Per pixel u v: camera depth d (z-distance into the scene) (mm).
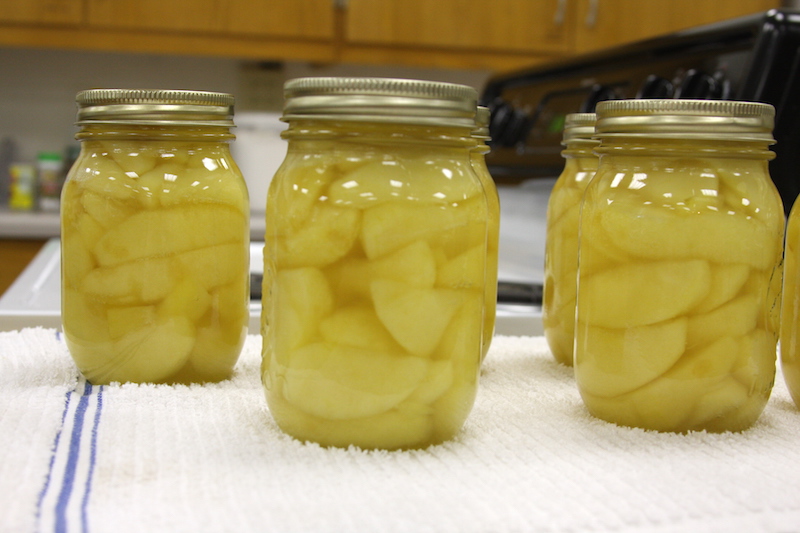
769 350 372
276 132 1683
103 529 262
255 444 335
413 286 325
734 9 1762
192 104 400
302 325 332
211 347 419
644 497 296
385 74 2064
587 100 873
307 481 302
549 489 301
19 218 1588
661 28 1775
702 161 356
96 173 407
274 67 1989
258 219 1550
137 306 406
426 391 333
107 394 394
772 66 634
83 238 406
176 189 405
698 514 288
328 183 327
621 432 363
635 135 356
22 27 1593
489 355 510
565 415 388
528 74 1125
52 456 317
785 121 629
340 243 324
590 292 379
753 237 357
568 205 472
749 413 369
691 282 353
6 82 1896
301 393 334
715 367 357
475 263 345
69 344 419
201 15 1640
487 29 1751
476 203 343
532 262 905
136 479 301
